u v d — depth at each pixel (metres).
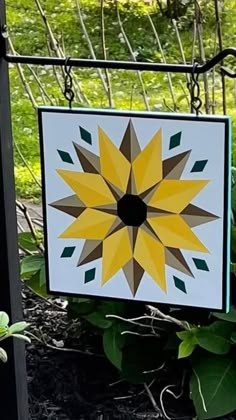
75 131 0.82
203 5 1.96
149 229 0.82
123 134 0.81
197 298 0.83
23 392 1.00
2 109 0.89
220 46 1.31
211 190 0.79
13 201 0.93
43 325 1.26
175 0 1.72
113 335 1.10
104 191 0.83
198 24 1.32
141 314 1.11
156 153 0.80
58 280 0.88
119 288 0.86
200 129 0.78
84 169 0.83
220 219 0.80
